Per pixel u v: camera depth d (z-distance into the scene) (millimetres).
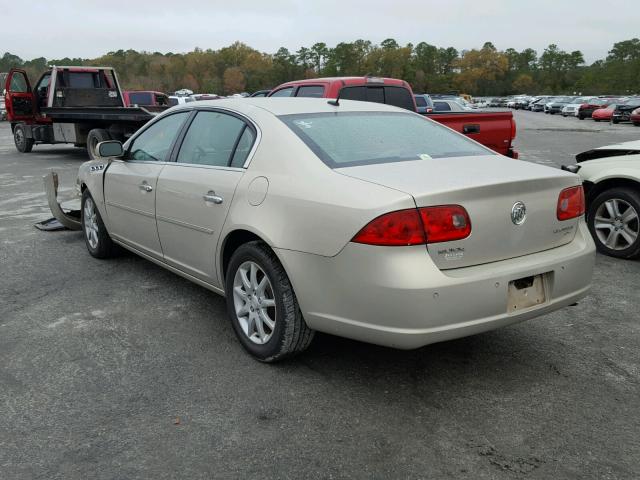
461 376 3396
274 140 3512
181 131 4359
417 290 2773
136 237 4836
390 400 3133
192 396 3189
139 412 3035
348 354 3670
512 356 3652
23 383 3346
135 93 24141
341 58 139125
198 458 2662
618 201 5699
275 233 3232
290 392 3221
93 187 5414
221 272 3830
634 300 4637
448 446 2734
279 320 3328
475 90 161125
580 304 4551
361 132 3701
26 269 5504
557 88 158375
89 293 4832
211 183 3773
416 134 3887
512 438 2797
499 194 3016
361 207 2873
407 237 2793
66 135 15812
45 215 8094
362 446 2738
